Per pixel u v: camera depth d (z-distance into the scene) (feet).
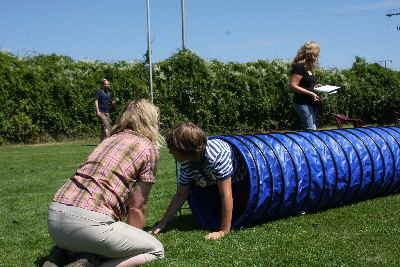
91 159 10.11
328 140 15.96
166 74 53.78
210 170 12.71
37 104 47.96
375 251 11.30
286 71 57.82
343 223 14.02
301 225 13.93
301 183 14.30
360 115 64.80
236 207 15.65
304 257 10.97
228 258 11.05
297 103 19.58
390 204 16.49
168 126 53.01
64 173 26.22
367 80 65.31
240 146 13.99
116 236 9.75
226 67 56.39
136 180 10.19
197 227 14.39
